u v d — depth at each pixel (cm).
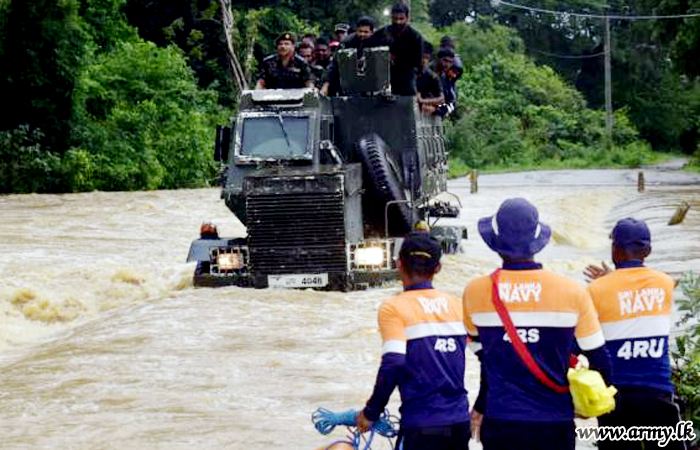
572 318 997
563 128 14575
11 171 7056
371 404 1034
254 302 2670
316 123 3050
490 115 13812
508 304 1005
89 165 7500
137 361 2114
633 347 1152
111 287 3120
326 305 2641
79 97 7869
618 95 18288
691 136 18662
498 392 1005
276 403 1781
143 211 5353
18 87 7556
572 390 984
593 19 18338
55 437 1611
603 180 9181
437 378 1043
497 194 7200
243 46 10675
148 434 1605
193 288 2922
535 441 991
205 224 3053
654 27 9662
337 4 11800
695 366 1523
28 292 2889
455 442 1034
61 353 2227
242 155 3030
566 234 4522
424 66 3519
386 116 3189
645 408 1143
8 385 1969
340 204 2789
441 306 1066
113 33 9344
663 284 1165
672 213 5241
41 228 4531
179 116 8925
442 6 19100
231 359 2108
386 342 1038
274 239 2820
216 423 1658
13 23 7475
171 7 10794
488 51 15462
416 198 3250
